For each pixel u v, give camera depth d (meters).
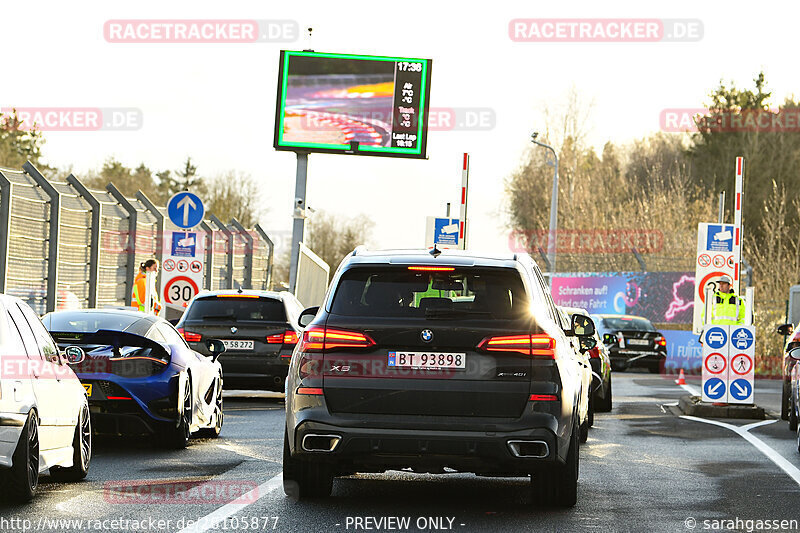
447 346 27.58
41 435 29.16
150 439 44.25
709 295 64.31
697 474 36.41
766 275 145.38
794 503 30.52
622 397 74.44
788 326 62.81
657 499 30.97
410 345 27.61
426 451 27.33
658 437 48.59
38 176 67.31
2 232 62.28
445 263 28.69
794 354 50.59
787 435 50.59
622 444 45.62
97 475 34.09
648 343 115.00
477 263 28.81
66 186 72.75
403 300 28.23
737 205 69.38
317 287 107.06
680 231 166.38
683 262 134.75
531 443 27.33
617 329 115.25
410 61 101.00
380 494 31.27
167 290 64.56
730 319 61.50
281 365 61.84
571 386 28.70
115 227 77.06
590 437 48.38
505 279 28.70
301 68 101.06
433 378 27.48
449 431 27.27
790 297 89.50
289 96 100.88
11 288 63.84
